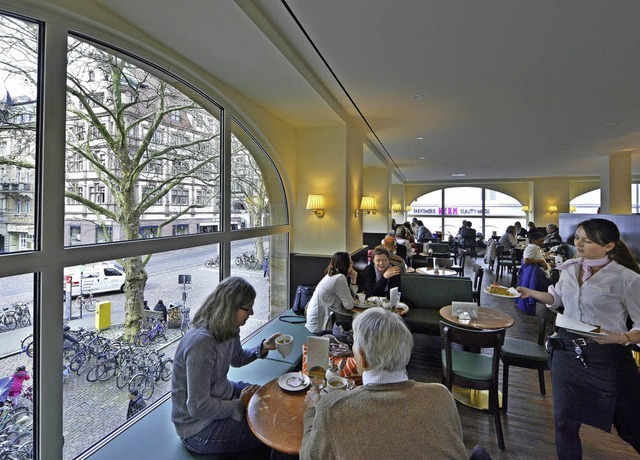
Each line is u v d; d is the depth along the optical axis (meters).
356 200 4.46
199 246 2.45
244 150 3.19
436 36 2.20
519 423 2.21
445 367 2.24
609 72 2.76
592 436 2.08
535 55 2.46
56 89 1.46
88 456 1.54
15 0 1.32
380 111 3.85
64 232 1.50
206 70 2.43
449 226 11.81
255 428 1.26
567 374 1.58
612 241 1.54
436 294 3.53
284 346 1.68
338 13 1.95
